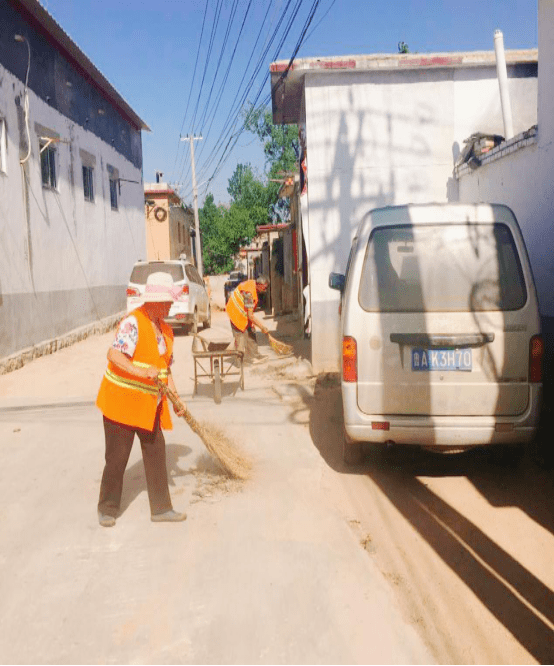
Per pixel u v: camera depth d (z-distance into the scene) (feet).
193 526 15.05
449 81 33.04
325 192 33.24
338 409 26.03
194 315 55.57
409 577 12.93
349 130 33.06
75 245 52.75
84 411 27.53
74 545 14.21
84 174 57.98
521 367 16.57
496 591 12.46
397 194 33.35
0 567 13.30
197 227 129.90
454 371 16.61
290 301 72.74
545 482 18.10
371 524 15.39
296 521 15.26
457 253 16.96
